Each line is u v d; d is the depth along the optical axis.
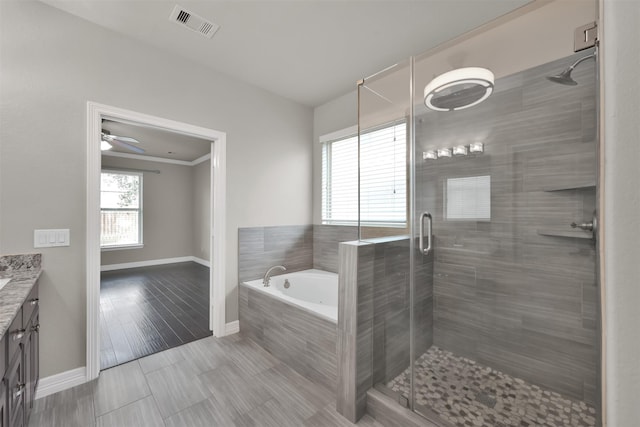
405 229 1.90
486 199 1.90
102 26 2.10
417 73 1.91
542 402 1.64
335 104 3.36
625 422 0.26
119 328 2.91
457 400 1.64
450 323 1.88
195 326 2.98
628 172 0.26
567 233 1.71
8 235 1.76
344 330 1.72
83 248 2.00
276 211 3.21
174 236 6.58
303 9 1.95
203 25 2.11
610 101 0.27
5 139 1.75
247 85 2.97
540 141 1.74
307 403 1.82
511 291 1.85
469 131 1.88
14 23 1.79
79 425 1.61
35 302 1.68
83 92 2.01
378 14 2.00
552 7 1.53
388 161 2.04
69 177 1.95
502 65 1.72
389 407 1.62
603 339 0.30
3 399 1.10
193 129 2.56
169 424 1.63
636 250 0.26
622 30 0.27
